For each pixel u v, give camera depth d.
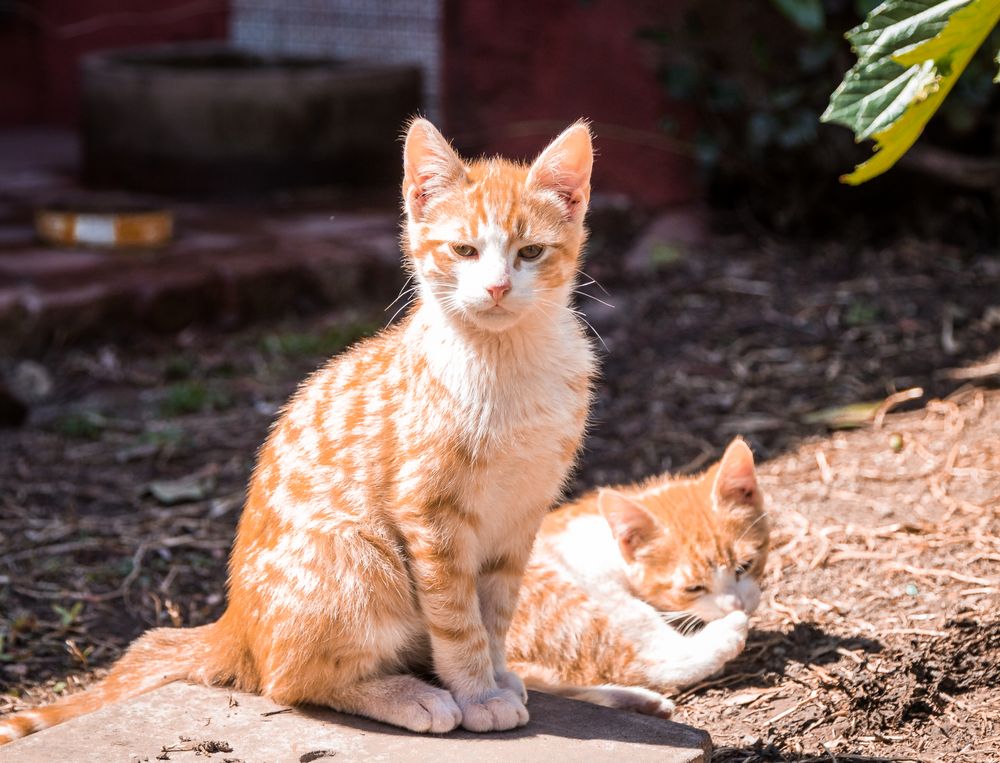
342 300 2.68
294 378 2.29
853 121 1.49
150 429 2.11
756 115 2.91
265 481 1.58
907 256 2.74
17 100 4.14
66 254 2.59
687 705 1.64
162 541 1.88
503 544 1.57
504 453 1.53
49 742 1.50
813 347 2.26
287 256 2.64
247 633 1.56
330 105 3.14
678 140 3.12
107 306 2.39
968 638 1.65
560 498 1.76
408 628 1.56
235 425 2.12
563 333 1.56
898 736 1.59
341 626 1.53
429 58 3.46
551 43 3.17
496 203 1.54
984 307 2.37
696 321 2.46
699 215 3.11
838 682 1.62
